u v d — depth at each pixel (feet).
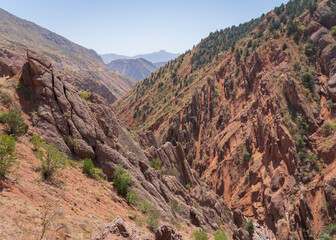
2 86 77.25
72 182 64.13
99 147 92.58
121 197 80.69
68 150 80.18
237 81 496.23
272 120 331.98
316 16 451.94
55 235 34.04
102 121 111.65
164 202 112.98
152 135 240.94
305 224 229.45
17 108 75.41
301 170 273.75
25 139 67.21
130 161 117.50
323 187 239.71
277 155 297.53
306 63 395.14
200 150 442.09
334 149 265.75
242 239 161.38
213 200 197.36
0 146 42.55
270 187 280.10
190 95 567.18
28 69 85.05
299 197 243.60
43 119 79.36
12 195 38.91
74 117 90.02
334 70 362.94
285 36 451.12
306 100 336.90
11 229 30.09
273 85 375.86
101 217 53.42
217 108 488.02
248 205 298.56
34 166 56.34
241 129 394.32
